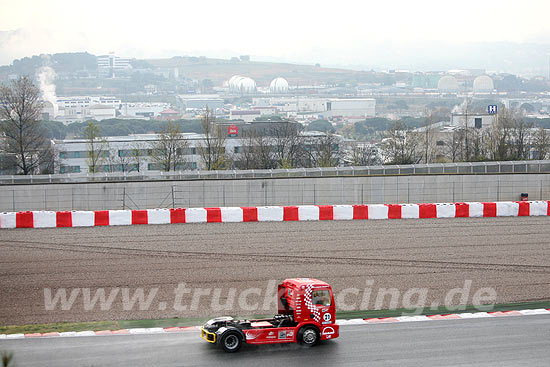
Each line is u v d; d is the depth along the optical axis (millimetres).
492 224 36562
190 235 33406
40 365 16547
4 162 67812
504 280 24828
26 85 73562
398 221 37656
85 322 19938
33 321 20000
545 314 21016
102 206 45469
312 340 18125
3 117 71188
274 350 17797
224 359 17031
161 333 19047
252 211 37656
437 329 19547
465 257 28438
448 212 39094
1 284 24031
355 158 83125
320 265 26969
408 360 17062
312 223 37000
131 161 80188
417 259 28000
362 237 32750
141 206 45719
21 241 32062
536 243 31438
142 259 28094
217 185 46281
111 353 17406
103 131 170375
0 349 17625
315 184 47406
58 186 45094
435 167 52219
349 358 17172
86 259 28078
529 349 17953
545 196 50000
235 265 27000
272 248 30203
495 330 19500
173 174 49000
